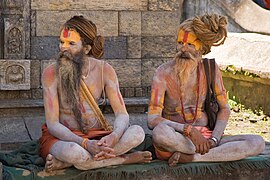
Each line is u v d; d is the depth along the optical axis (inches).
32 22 258.1
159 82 207.9
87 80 200.8
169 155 199.8
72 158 184.2
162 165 197.3
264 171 205.0
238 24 423.8
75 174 188.5
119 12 266.7
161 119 203.6
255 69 360.2
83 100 200.7
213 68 211.6
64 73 196.1
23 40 256.2
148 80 273.3
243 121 341.4
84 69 200.4
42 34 259.4
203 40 204.4
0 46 255.0
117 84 204.4
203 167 198.8
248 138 204.7
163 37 273.6
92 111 201.6
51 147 190.7
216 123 210.2
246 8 422.0
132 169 192.5
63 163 189.2
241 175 202.8
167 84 208.4
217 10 438.3
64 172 188.7
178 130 198.8
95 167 190.4
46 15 259.0
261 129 321.7
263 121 342.0
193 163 200.2
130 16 268.1
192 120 210.2
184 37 204.8
